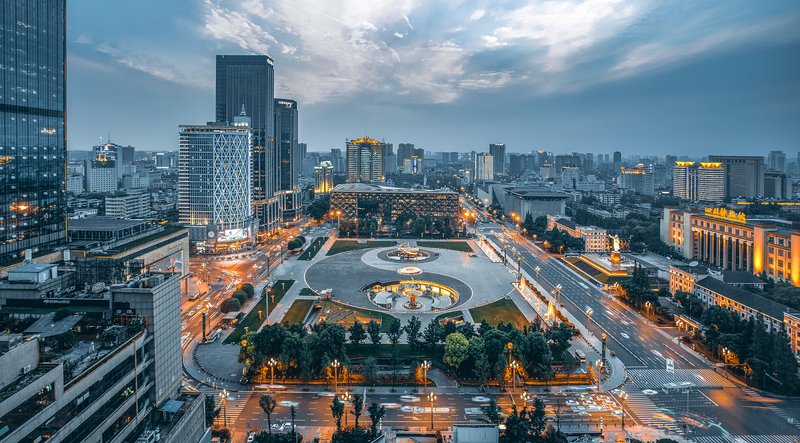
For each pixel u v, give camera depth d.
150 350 133.62
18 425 91.19
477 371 192.88
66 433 101.12
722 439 158.75
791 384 187.88
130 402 124.38
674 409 178.38
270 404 160.00
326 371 198.00
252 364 199.88
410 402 181.75
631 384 198.00
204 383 195.00
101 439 112.75
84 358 112.94
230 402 180.62
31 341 100.75
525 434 147.50
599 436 160.25
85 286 148.75
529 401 182.50
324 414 172.88
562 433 154.62
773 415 174.25
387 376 197.38
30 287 136.00
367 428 158.62
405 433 159.75
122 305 133.25
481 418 170.50
